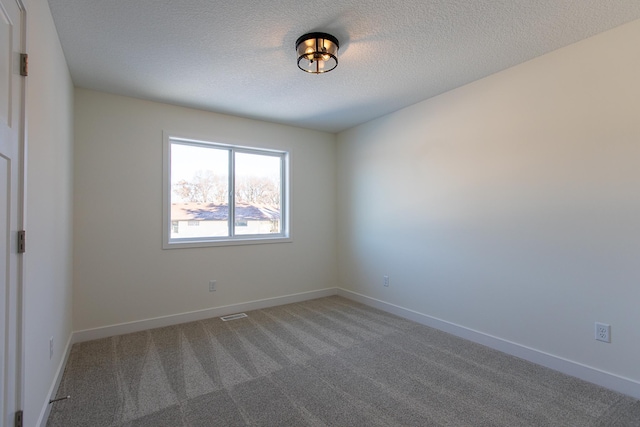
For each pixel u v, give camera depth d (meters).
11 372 1.21
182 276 3.35
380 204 3.79
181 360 2.45
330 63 2.22
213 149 3.70
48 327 1.80
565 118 2.23
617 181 2.00
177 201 3.45
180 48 2.22
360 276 4.11
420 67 2.52
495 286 2.65
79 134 2.84
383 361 2.45
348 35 2.07
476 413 1.80
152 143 3.20
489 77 2.67
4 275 1.15
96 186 2.91
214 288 3.54
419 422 1.73
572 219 2.20
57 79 2.02
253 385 2.10
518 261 2.50
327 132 4.45
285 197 4.18
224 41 2.14
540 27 1.99
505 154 2.57
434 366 2.36
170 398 1.95
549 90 2.30
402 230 3.51
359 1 1.74
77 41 2.12
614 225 2.02
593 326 2.11
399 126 3.52
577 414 1.79
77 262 2.81
